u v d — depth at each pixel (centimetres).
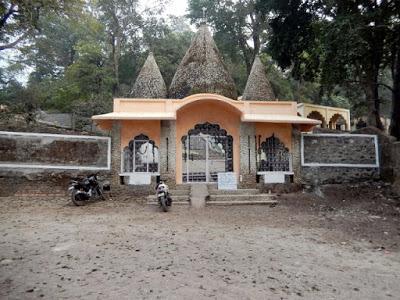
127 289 520
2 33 2127
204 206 1294
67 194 1423
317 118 2984
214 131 1548
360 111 3188
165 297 495
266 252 747
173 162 1482
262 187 1509
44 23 3934
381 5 1554
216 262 666
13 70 3338
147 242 790
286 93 3431
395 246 820
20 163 1432
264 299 504
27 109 2489
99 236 836
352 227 998
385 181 1563
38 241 783
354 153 1606
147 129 1488
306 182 1558
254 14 3281
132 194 1455
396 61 1828
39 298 484
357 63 1764
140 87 1723
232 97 1666
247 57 3500
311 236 896
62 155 1473
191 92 1609
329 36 1512
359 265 681
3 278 558
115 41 3244
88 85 3070
